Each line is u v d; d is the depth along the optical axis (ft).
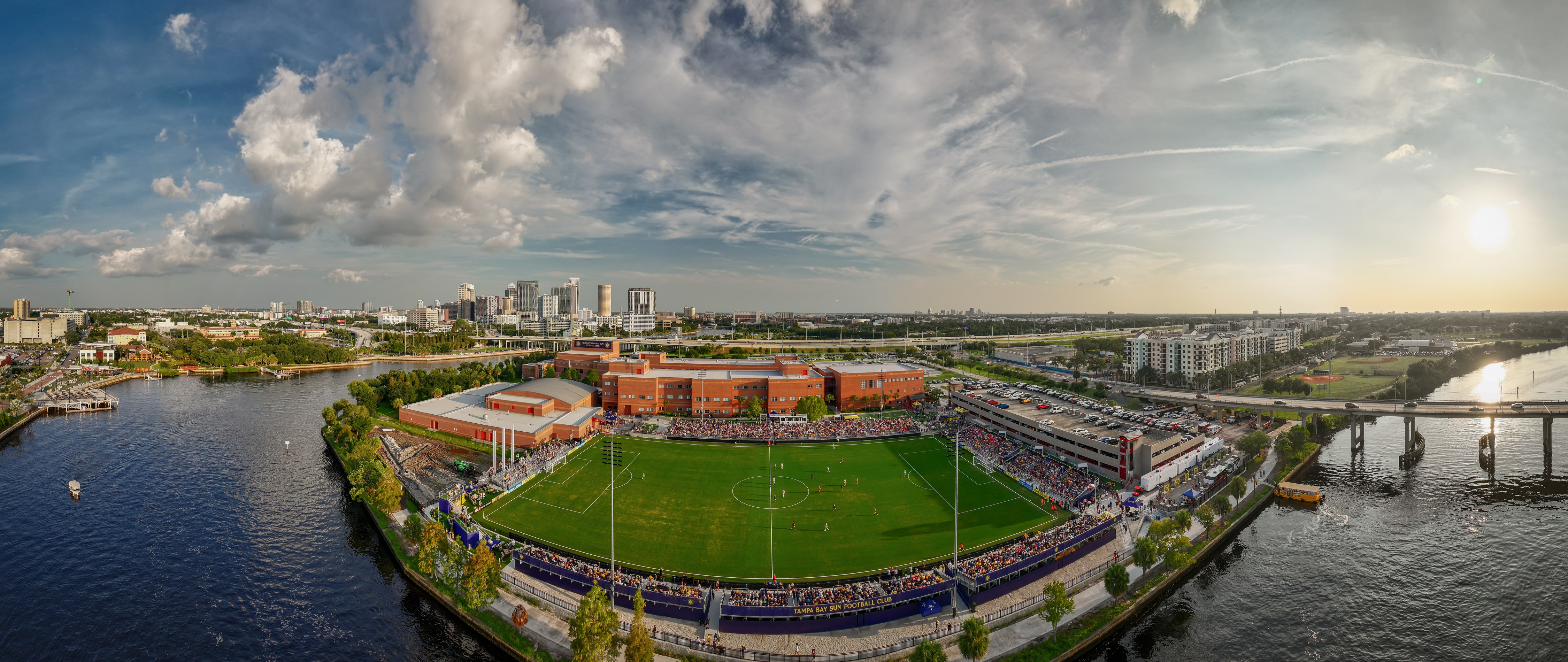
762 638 266.77
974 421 641.81
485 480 448.24
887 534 362.12
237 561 351.25
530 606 290.76
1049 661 259.60
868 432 593.83
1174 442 472.03
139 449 570.87
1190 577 342.44
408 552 347.77
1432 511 438.81
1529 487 493.77
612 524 311.06
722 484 444.96
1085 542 347.36
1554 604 316.60
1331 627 298.97
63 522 397.80
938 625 276.62
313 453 563.89
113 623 290.35
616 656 250.98
